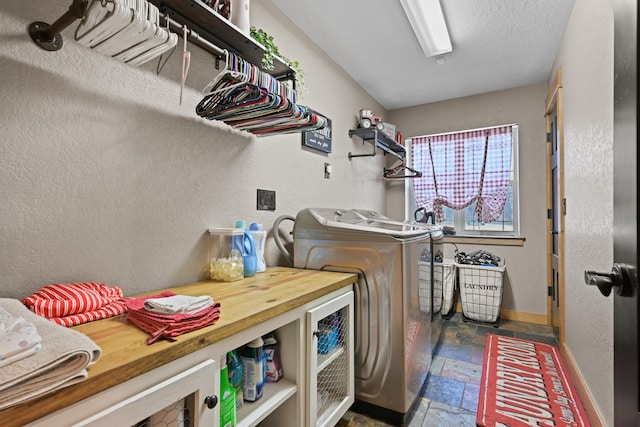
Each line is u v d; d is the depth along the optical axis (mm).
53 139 1012
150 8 979
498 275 3158
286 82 1920
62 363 551
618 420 682
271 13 1993
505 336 2846
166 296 1076
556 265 2961
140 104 1259
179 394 748
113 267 1165
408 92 3475
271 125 1553
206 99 1393
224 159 1636
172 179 1378
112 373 617
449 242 3676
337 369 1564
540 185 3252
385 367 1647
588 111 1710
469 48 2551
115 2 866
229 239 1559
